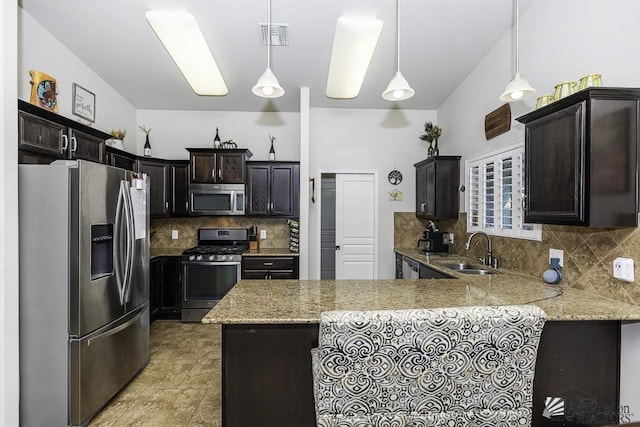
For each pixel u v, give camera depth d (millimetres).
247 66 3303
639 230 1678
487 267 3033
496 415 1373
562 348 1686
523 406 1379
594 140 1629
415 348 1288
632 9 1703
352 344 1278
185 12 2445
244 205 4184
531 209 2049
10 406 1782
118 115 3957
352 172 4621
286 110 4559
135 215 2559
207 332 3639
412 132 4629
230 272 3953
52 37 2791
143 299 2715
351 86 3361
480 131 3314
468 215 3568
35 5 2408
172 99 4160
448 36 2844
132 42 2895
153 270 3918
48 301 1964
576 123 1685
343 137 4617
